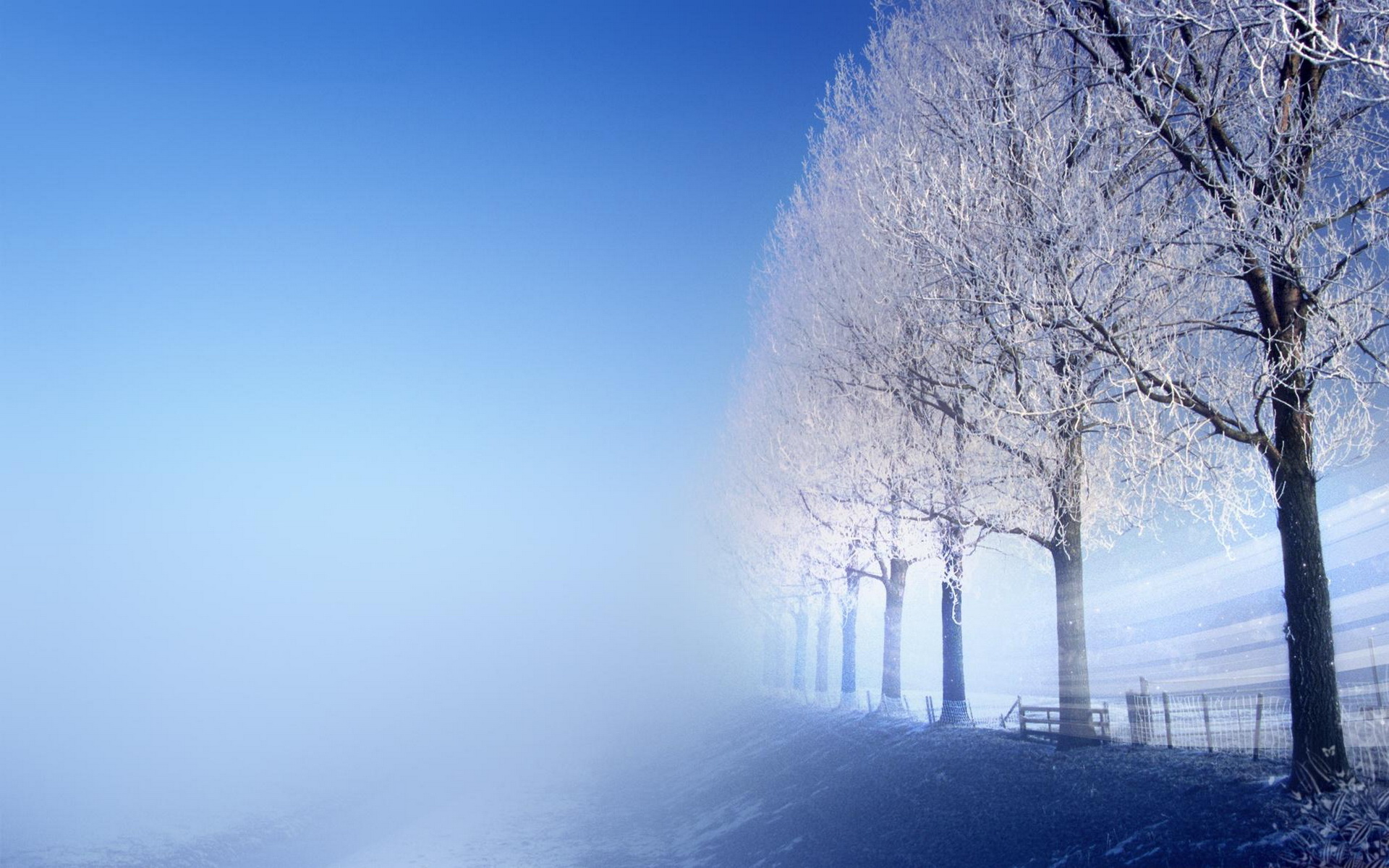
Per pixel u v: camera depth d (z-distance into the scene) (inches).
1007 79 639.1
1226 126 492.4
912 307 730.8
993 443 666.2
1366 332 444.8
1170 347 503.5
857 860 621.6
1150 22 466.6
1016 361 597.0
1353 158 477.7
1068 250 519.2
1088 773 577.9
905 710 1067.3
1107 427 577.6
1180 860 405.4
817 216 968.9
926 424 780.0
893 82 863.7
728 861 802.2
